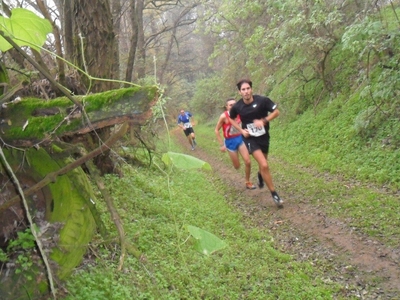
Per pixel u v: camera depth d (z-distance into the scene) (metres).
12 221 3.10
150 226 6.05
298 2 11.96
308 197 8.05
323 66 14.68
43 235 3.06
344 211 6.95
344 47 8.48
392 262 5.19
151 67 20.50
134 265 4.58
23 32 1.97
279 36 13.82
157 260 4.95
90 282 3.71
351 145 10.38
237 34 23.14
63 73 5.77
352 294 4.70
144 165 10.13
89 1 6.92
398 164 8.29
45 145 2.67
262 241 6.29
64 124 2.46
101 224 3.46
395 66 8.77
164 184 9.05
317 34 14.16
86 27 7.00
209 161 14.80
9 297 2.83
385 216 6.41
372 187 7.96
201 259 5.34
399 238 5.67
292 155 12.43
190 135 18.64
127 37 19.84
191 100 37.03
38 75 5.03
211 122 31.72
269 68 20.67
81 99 2.41
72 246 3.16
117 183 7.27
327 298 4.62
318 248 5.89
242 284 4.95
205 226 6.71
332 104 13.77
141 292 4.14
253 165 12.23
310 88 16.33
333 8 12.41
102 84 7.07
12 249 3.04
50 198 3.17
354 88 13.27
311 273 5.27
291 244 6.20
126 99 2.33
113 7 12.47
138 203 6.93
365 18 8.48
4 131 2.57
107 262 4.30
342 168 9.47
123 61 18.75
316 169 10.32
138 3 18.00
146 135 7.72
